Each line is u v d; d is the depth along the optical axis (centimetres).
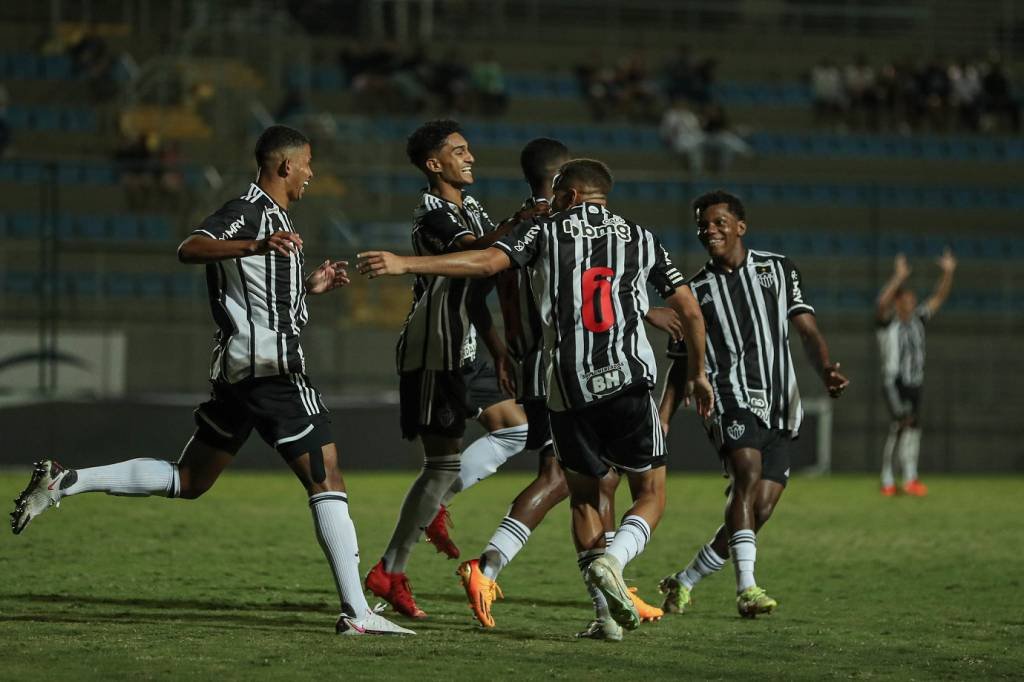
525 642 1973
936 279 7169
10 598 2291
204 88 8038
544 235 1972
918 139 9019
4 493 4416
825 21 10250
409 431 2322
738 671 1777
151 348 5959
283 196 2069
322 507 2027
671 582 2367
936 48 10200
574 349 1962
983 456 6712
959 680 1753
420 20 9494
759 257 2411
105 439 5444
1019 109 9350
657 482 2030
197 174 6388
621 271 1995
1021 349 6775
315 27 9169
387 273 1845
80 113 7888
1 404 5378
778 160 8562
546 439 2220
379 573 2245
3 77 8144
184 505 4044
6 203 7106
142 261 6144
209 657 1769
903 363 5244
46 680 1608
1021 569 3062
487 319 2267
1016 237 8112
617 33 9731
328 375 6075
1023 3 10369
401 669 1719
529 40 9562
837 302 6931
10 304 6028
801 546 3459
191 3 8750
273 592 2455
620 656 1869
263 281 2017
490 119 8644
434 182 2250
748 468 2334
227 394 2061
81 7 8725
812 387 6531
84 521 3525
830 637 2100
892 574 2952
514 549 2159
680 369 2352
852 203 8081
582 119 8850
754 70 9681
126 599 2317
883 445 6538
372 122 8062
